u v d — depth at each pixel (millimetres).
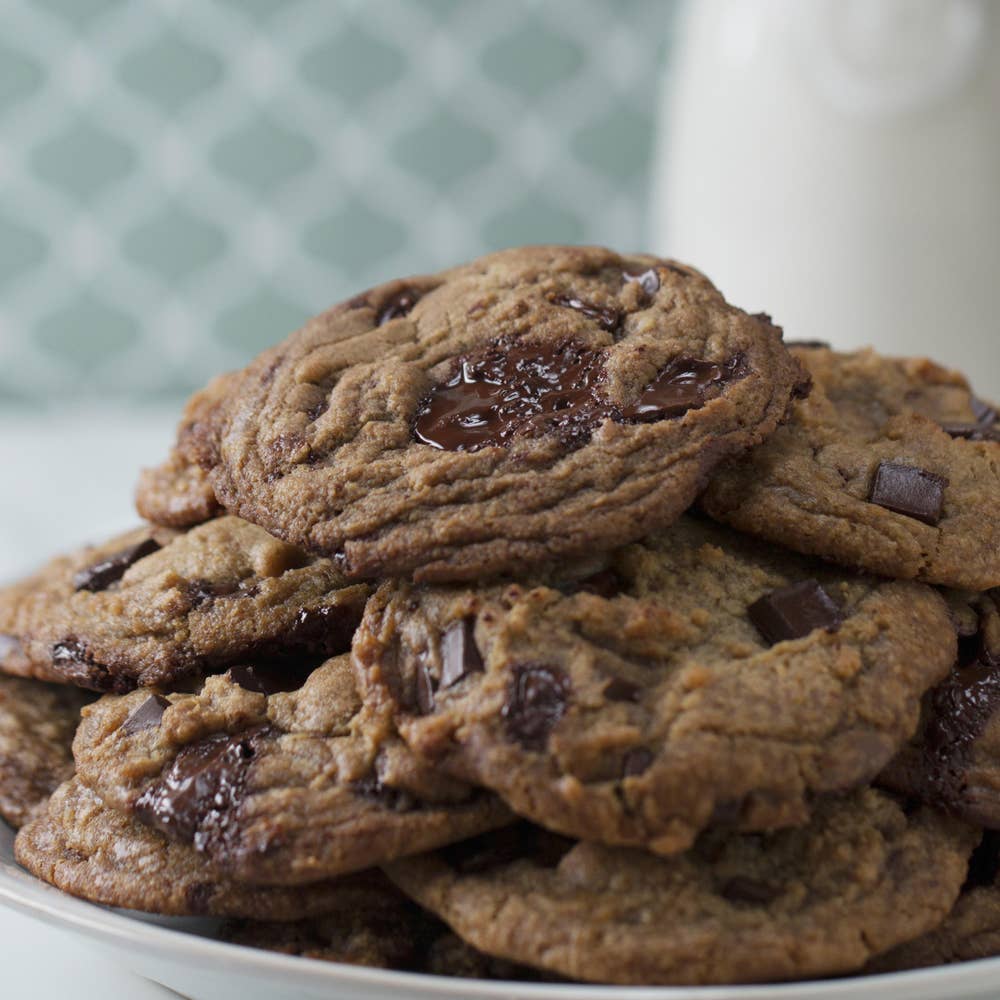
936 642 514
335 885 513
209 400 569
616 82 1153
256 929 518
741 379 525
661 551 524
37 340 1178
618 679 498
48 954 550
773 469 529
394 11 1131
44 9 1102
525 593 507
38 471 990
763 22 782
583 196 1183
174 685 537
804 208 789
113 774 520
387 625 513
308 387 537
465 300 550
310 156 1158
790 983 489
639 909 492
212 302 1185
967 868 513
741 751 491
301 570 539
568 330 536
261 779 507
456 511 511
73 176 1142
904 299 791
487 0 1133
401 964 510
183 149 1146
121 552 566
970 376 806
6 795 550
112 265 1165
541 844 504
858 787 506
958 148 753
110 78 1123
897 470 532
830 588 521
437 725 497
